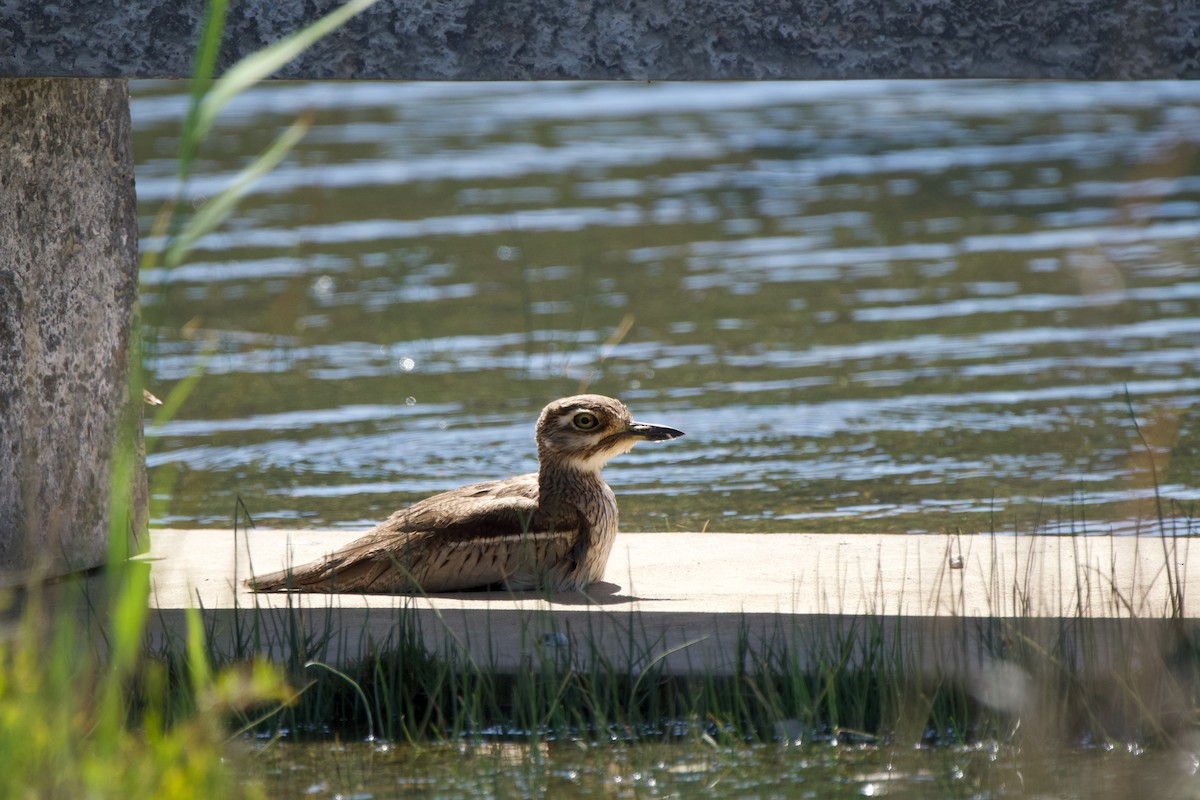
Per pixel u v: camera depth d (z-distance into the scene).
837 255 28.55
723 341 22.12
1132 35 9.98
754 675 9.22
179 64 10.42
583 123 51.12
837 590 11.07
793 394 19.08
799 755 8.65
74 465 11.83
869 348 21.34
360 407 18.91
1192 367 19.11
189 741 6.96
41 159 11.58
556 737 8.96
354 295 25.62
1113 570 9.53
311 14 10.34
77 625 10.16
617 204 35.12
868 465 15.96
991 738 8.73
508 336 22.66
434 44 10.37
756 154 42.91
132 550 12.30
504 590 11.40
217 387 19.91
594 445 11.38
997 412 17.80
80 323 11.96
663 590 11.24
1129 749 8.41
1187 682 8.64
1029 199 33.56
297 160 42.06
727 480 15.63
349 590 11.26
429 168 40.97
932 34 10.20
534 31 10.34
